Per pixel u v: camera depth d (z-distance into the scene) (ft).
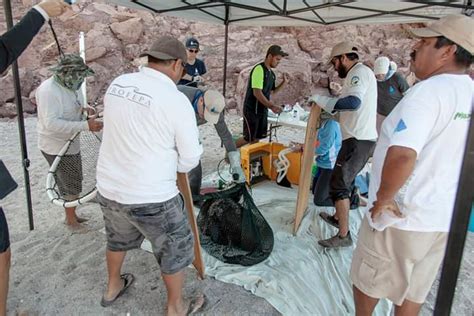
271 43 30.83
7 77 22.89
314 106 9.44
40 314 7.06
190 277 8.21
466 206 2.65
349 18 14.33
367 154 9.16
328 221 10.94
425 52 4.71
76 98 9.34
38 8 5.91
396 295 5.20
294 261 8.87
